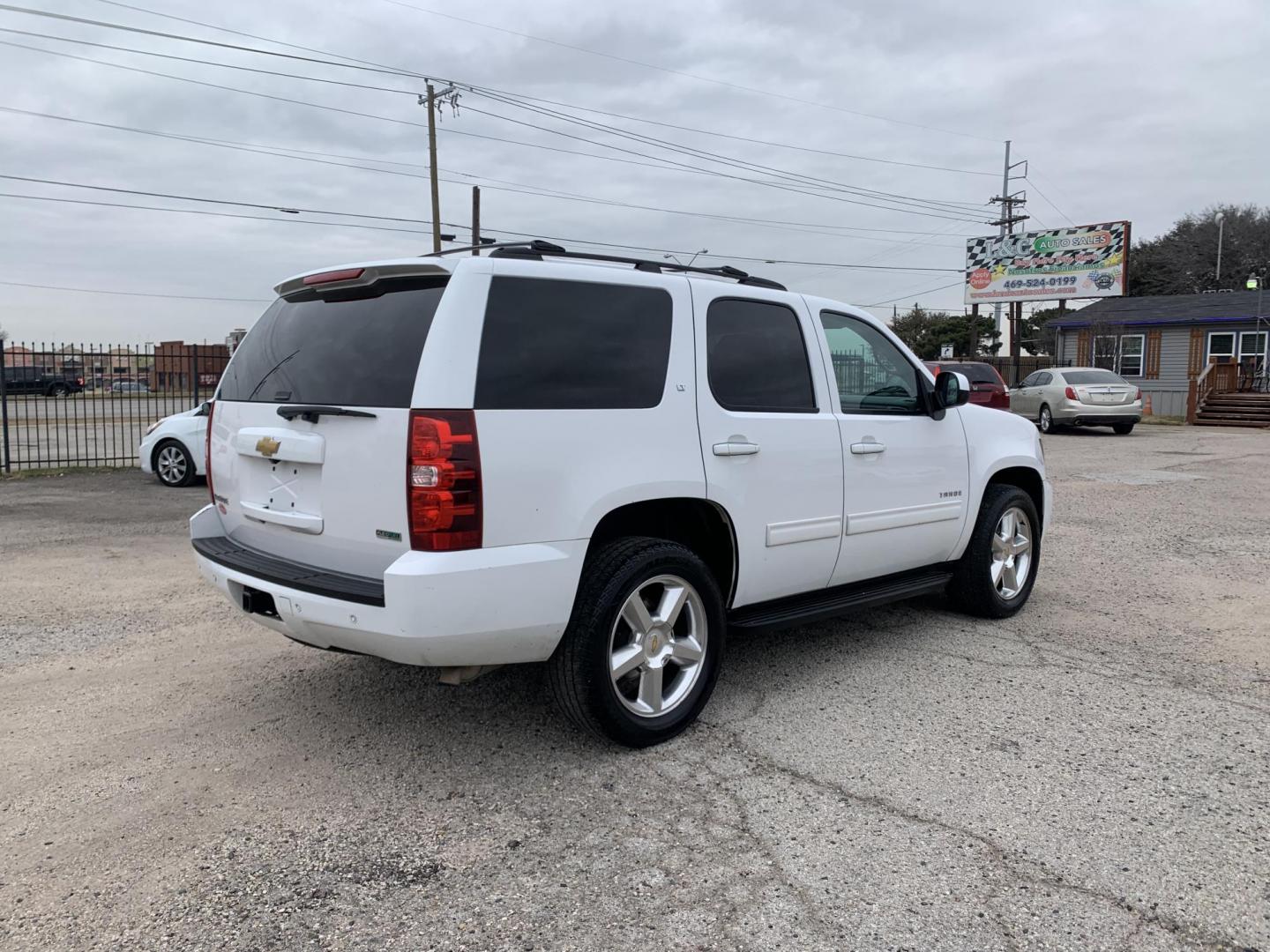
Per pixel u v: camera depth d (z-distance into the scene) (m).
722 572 4.16
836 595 4.71
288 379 3.70
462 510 3.11
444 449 3.09
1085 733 3.94
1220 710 4.21
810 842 3.05
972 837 3.07
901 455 4.86
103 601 6.12
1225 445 18.56
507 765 3.63
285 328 3.90
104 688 4.48
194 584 6.62
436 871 2.88
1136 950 2.49
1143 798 3.35
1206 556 7.67
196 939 2.54
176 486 12.09
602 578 3.52
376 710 4.20
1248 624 5.63
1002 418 5.78
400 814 3.25
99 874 2.86
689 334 3.91
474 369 3.20
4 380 13.73
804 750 3.77
